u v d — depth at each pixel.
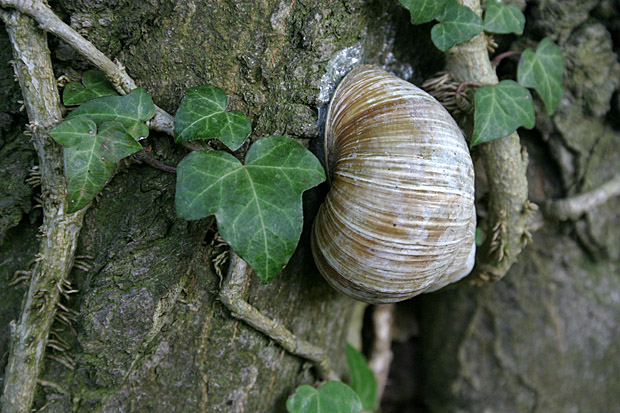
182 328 0.16
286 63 0.15
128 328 0.15
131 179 0.15
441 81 0.17
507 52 0.17
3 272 0.16
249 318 0.16
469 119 0.17
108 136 0.14
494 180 0.17
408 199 0.14
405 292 0.15
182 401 0.17
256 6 0.15
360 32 0.16
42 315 0.15
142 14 0.15
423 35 0.17
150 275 0.15
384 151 0.14
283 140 0.14
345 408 0.17
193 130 0.14
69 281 0.15
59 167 0.15
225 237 0.14
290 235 0.14
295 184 0.14
